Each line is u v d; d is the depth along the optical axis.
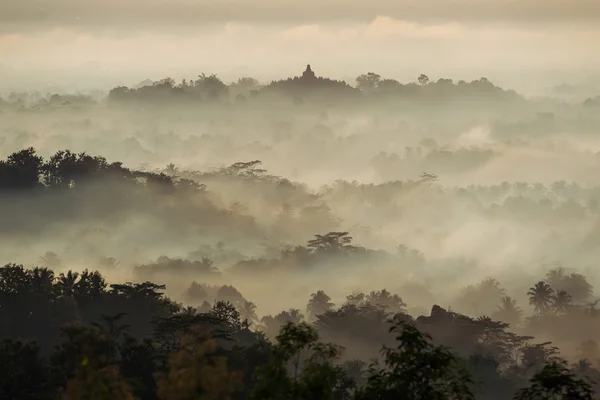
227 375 168.62
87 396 178.50
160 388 168.62
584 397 183.50
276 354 181.75
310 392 178.62
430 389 179.75
